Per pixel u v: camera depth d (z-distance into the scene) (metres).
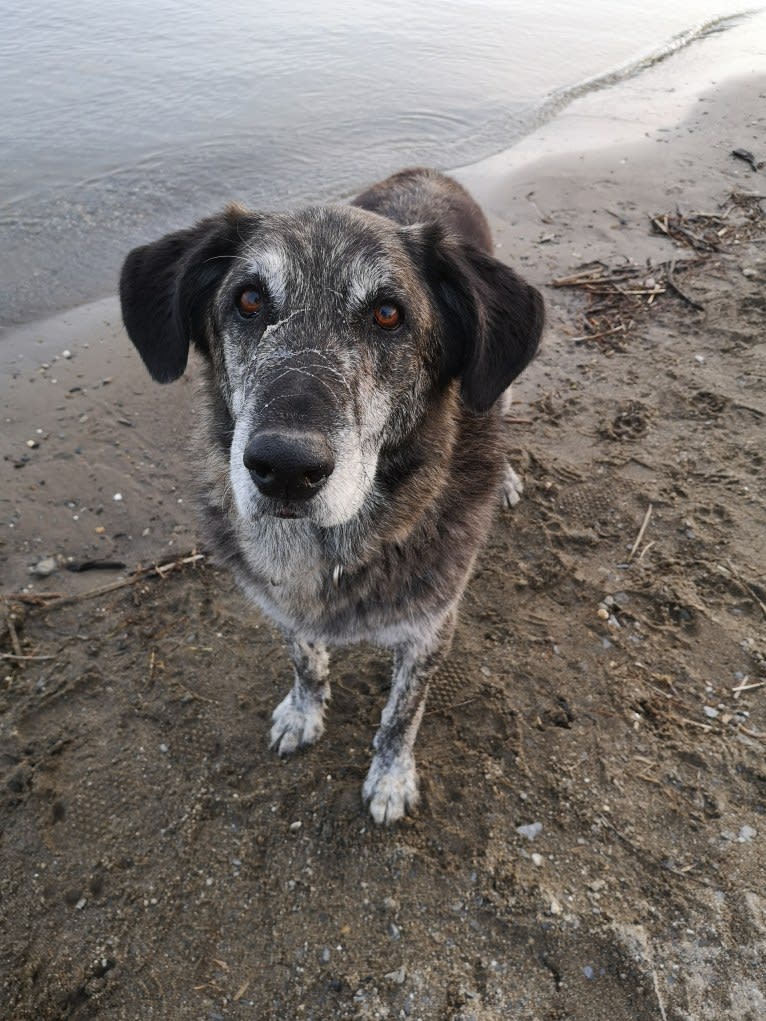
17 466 0.80
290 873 0.50
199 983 0.45
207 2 2.54
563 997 0.44
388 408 0.45
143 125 1.59
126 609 0.67
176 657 0.63
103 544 0.73
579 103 1.84
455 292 0.50
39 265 1.14
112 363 0.96
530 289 0.51
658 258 1.15
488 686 0.61
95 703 0.60
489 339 0.49
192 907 0.48
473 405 0.50
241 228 0.50
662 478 0.79
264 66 1.96
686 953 0.45
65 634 0.65
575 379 0.93
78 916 0.48
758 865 0.49
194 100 1.73
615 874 0.49
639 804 0.53
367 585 0.49
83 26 2.21
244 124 1.62
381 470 0.47
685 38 2.40
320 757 0.57
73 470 0.80
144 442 0.84
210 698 0.60
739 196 1.32
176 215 1.28
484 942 0.46
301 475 0.37
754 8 2.80
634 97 1.87
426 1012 0.43
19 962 0.46
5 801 0.53
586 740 0.57
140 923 0.48
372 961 0.45
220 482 0.50
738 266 1.12
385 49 2.14
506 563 0.71
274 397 0.39
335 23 2.36
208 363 0.52
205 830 0.52
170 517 0.76
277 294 0.44
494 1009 0.43
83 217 1.26
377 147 1.56
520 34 2.38
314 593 0.50
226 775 0.55
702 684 0.60
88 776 0.55
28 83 1.77
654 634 0.64
